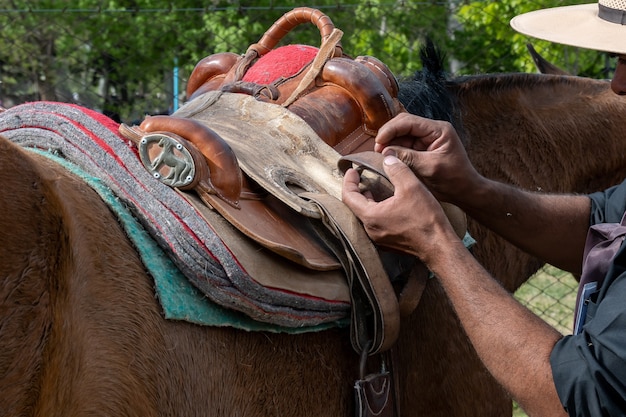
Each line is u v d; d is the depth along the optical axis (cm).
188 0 657
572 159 234
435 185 171
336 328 175
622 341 120
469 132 223
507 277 226
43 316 128
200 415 147
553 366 127
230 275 147
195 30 598
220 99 192
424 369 193
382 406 177
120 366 135
